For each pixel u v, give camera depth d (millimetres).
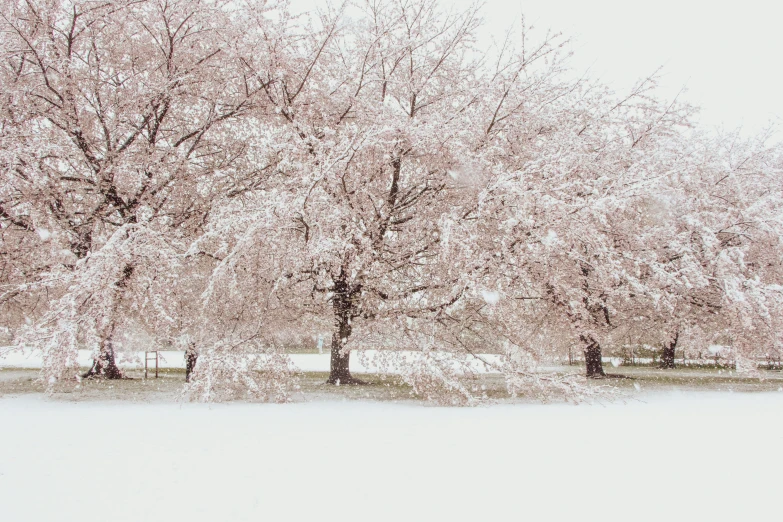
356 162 9398
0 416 7109
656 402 8930
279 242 8562
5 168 8969
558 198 8680
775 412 7668
